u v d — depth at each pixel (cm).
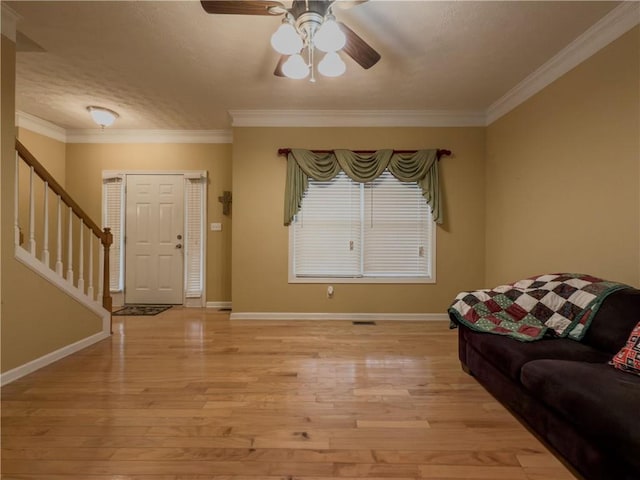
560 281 233
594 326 197
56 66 305
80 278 315
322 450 163
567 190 281
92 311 327
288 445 167
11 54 238
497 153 396
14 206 246
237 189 429
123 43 269
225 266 504
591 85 255
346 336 354
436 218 420
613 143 237
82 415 194
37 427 181
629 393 129
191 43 268
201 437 173
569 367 158
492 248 409
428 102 389
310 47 212
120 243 501
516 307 237
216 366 270
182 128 485
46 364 271
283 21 196
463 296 258
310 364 274
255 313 429
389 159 418
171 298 503
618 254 233
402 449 165
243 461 155
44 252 278
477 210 426
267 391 226
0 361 234
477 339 229
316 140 427
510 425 187
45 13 232
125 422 187
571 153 277
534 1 220
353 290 429
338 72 230
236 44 270
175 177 503
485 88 351
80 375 251
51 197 473
